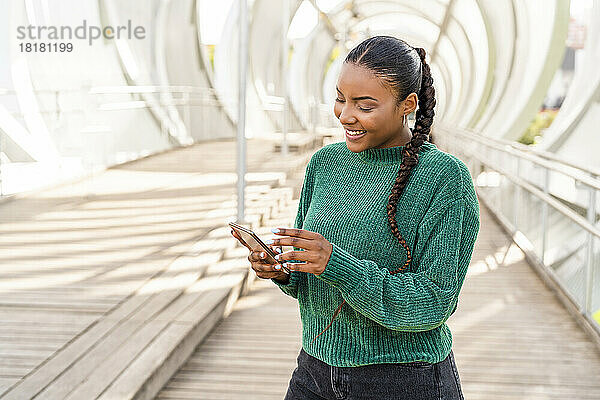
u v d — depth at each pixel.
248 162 11.05
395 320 1.22
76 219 5.38
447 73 25.06
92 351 3.13
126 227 5.41
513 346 3.99
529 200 6.83
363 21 22.59
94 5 6.23
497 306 4.81
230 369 3.50
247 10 6.02
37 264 4.26
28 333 3.29
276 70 20.12
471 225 1.30
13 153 4.75
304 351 1.47
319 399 1.42
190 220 6.01
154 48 9.95
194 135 13.04
